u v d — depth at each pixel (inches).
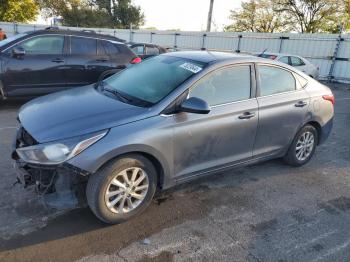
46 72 275.9
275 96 164.9
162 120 125.6
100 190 116.2
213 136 141.0
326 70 685.9
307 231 130.6
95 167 111.9
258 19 1378.0
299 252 118.0
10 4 1272.1
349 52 644.1
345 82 657.6
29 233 117.1
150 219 130.7
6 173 157.8
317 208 148.6
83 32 298.7
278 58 567.2
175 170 134.7
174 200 146.0
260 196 155.4
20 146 123.6
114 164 116.8
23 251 108.3
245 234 125.8
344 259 116.0
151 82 143.9
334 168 194.9
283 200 153.3
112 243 115.3
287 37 732.0
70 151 109.3
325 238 127.0
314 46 695.7
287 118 169.8
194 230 126.0
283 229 130.8
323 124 192.1
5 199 136.2
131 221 128.4
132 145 117.2
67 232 119.3
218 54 161.3
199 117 134.7
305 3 1234.6
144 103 131.4
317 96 185.0
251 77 155.8
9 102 301.4
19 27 1072.2
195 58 153.3
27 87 271.1
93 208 118.4
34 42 271.7
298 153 187.2
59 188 117.1
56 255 107.7
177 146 130.9
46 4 1720.0
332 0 1175.6
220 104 143.2
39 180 117.5
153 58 170.6
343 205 152.9
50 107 132.9
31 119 125.5
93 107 129.3
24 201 135.7
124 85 150.5
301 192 162.4
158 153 125.0
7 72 260.1
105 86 157.0
